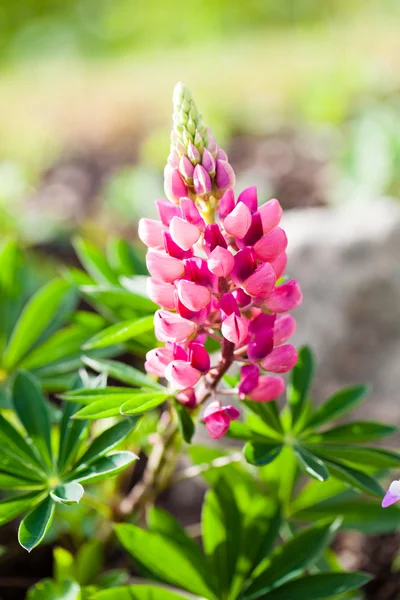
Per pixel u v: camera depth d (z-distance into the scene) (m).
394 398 0.87
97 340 0.67
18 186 1.30
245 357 0.65
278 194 1.25
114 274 0.74
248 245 0.62
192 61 1.94
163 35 2.83
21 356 0.75
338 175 1.25
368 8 2.42
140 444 0.77
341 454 0.66
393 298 0.87
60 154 1.47
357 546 0.83
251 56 1.90
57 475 0.65
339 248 0.87
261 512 0.70
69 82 1.89
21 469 0.65
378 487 0.65
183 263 0.61
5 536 0.82
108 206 1.29
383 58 1.68
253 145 1.41
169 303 0.62
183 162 0.62
